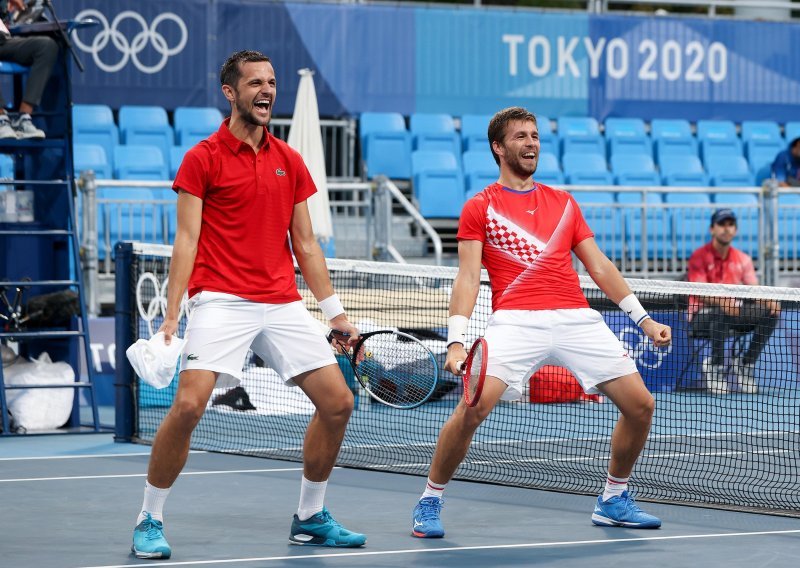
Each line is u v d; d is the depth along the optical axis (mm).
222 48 19172
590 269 6812
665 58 21219
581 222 6852
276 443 10859
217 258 6137
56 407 11883
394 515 7441
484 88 20453
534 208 6727
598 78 20922
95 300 14562
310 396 6238
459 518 7355
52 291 12383
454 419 6605
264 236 6141
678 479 8977
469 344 11484
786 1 24734
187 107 19047
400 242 17875
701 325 13844
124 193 16688
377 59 19922
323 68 19672
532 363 6629
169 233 16391
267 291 6145
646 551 6320
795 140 19766
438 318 13352
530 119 6766
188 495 8148
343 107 19781
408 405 6609
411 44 20078
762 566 5941
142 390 12977
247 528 6973
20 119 11484
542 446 10602
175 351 5875
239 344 6102
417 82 20125
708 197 18656
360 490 8398
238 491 8320
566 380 13297
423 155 18875
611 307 13859
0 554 6195
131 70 18766
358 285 15281
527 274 6637
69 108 12062
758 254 17188
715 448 9602
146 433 11406
